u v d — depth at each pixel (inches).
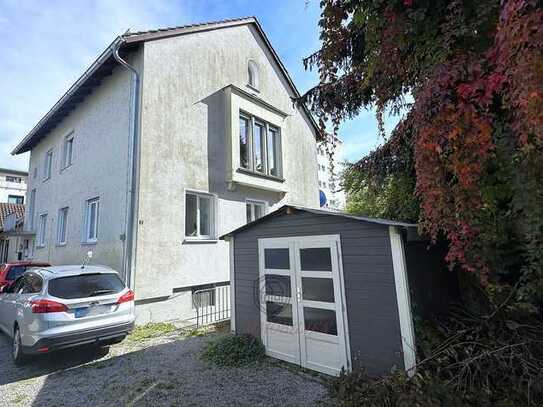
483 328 143.0
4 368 210.2
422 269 174.1
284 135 513.0
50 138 568.4
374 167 235.0
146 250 318.3
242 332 231.9
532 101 78.6
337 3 154.2
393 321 157.8
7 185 1310.3
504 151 101.7
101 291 226.5
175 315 339.3
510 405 115.3
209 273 374.9
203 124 396.2
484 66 103.3
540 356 123.3
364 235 171.5
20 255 681.6
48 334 197.0
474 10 115.3
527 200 97.5
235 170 411.2
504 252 121.0
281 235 211.2
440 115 105.9
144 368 201.9
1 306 268.8
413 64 137.4
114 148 365.4
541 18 79.0
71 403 159.6
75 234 427.5
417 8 128.3
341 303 176.7
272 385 171.3
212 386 172.9
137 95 340.5
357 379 153.6
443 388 125.0
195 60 399.9
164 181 343.0
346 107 205.9
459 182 105.2
